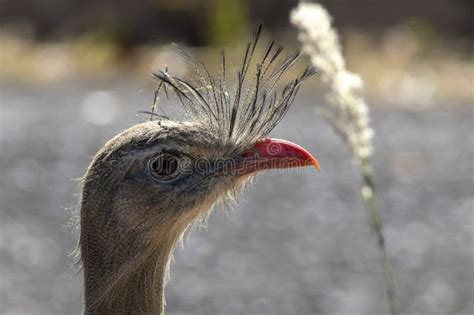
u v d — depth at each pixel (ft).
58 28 106.63
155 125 18.31
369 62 87.81
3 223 48.80
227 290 39.81
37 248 44.83
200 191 18.33
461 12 100.01
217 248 45.34
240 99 19.08
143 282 17.83
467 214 50.01
